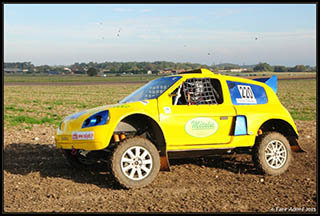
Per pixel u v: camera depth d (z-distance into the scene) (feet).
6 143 32.17
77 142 19.69
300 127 44.75
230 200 17.33
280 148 22.77
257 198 17.72
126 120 20.81
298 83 290.76
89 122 19.62
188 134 20.92
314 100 110.42
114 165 18.66
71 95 144.15
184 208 16.11
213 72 23.53
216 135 21.71
